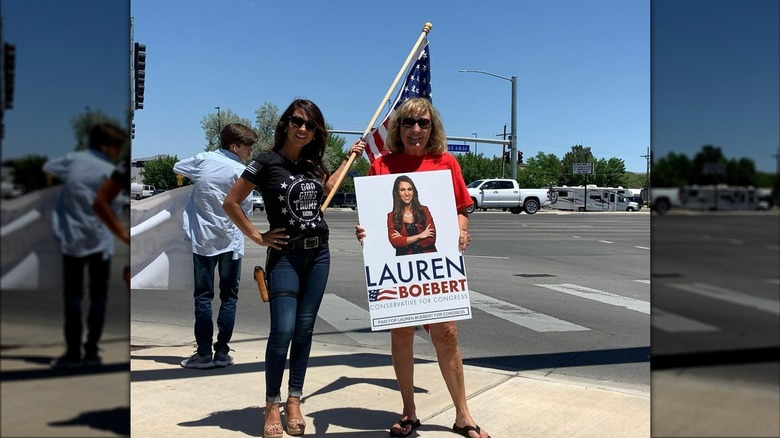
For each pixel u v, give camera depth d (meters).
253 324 6.77
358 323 6.84
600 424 3.69
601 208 42.91
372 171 3.52
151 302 8.00
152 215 5.07
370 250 3.30
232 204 3.38
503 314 7.39
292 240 3.42
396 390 4.32
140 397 4.10
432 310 3.29
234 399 4.09
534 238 19.16
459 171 3.45
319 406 3.98
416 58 4.63
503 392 4.28
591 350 5.75
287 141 3.49
